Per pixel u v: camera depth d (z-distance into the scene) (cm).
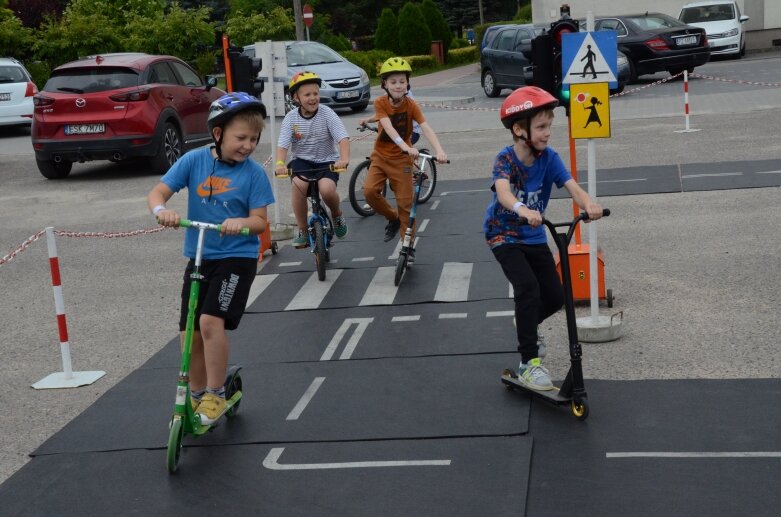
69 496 506
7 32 3441
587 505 463
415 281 899
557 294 602
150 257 1088
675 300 788
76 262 1084
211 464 533
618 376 630
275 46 1143
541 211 593
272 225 1167
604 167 1464
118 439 575
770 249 926
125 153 1702
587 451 521
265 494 495
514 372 616
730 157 1454
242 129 543
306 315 814
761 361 639
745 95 2252
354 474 511
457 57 5406
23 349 776
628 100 2347
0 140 2569
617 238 1018
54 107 1700
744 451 510
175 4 3659
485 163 1608
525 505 466
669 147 1599
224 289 548
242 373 681
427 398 610
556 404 577
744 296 785
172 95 1783
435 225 1154
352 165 1698
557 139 1817
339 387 640
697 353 662
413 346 714
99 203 1480
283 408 609
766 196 1168
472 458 520
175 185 553
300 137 951
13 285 995
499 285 865
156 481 517
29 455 563
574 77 675
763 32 3647
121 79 1719
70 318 861
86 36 3500
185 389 525
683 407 571
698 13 3400
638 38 2633
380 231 1144
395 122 915
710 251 935
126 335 799
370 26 7288
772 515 444
